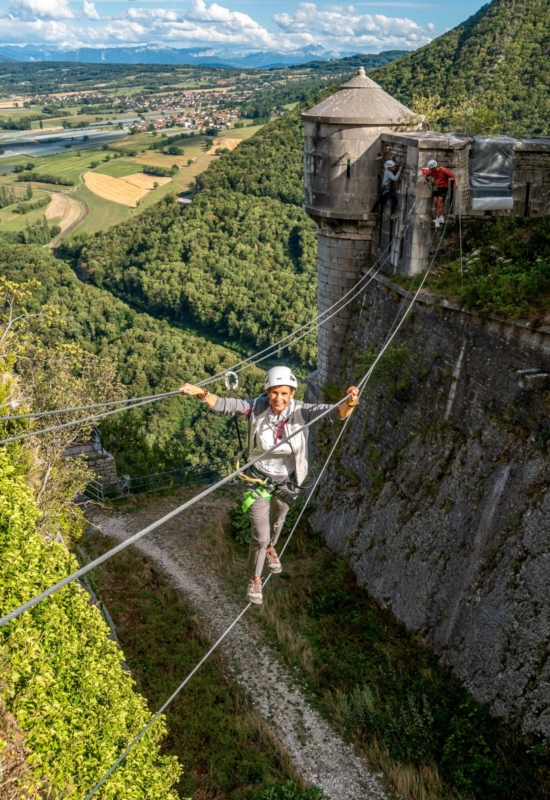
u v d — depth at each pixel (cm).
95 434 2697
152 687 1470
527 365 1279
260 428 565
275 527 640
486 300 1381
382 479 1731
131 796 867
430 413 1583
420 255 1683
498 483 1311
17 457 1581
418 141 1605
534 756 1123
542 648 1160
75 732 875
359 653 1518
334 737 1348
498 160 1642
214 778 1241
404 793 1198
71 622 1056
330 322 2045
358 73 1841
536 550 1202
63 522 1780
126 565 1989
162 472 2767
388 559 1616
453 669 1347
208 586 1905
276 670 1542
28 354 1797
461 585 1372
